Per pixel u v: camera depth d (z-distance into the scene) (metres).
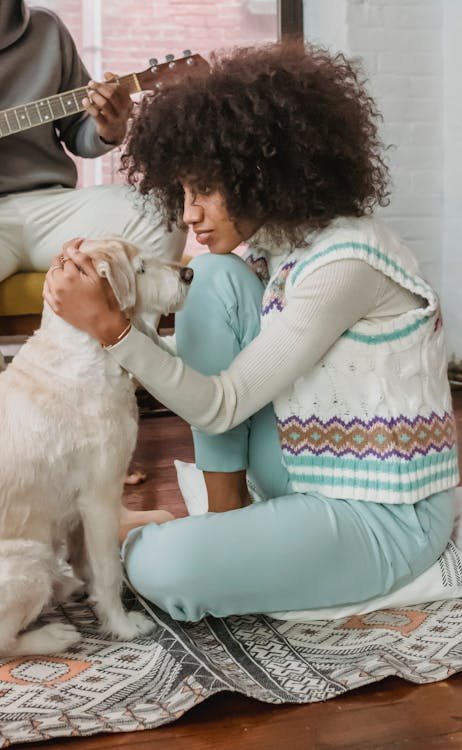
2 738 1.08
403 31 3.67
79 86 2.92
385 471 1.36
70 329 1.31
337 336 1.33
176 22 4.21
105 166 4.24
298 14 3.94
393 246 1.38
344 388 1.36
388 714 1.14
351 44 3.63
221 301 1.44
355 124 1.36
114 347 1.27
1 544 1.31
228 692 1.21
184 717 1.15
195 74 1.39
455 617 1.40
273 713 1.15
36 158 2.83
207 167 1.30
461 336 3.74
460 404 3.17
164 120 1.36
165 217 1.54
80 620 1.48
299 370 1.32
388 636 1.34
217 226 1.39
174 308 1.38
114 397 1.33
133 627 1.39
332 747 1.07
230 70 1.35
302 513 1.34
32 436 1.31
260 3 4.14
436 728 1.11
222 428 1.33
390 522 1.38
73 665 1.30
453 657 1.26
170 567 1.32
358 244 1.31
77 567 1.55
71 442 1.31
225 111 1.30
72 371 1.31
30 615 1.32
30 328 2.75
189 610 1.35
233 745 1.08
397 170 3.76
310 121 1.31
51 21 2.84
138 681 1.23
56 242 2.72
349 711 1.15
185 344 1.47
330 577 1.36
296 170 1.31
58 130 2.96
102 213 2.69
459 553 1.48
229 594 1.33
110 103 2.54
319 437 1.38
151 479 2.36
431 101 3.74
